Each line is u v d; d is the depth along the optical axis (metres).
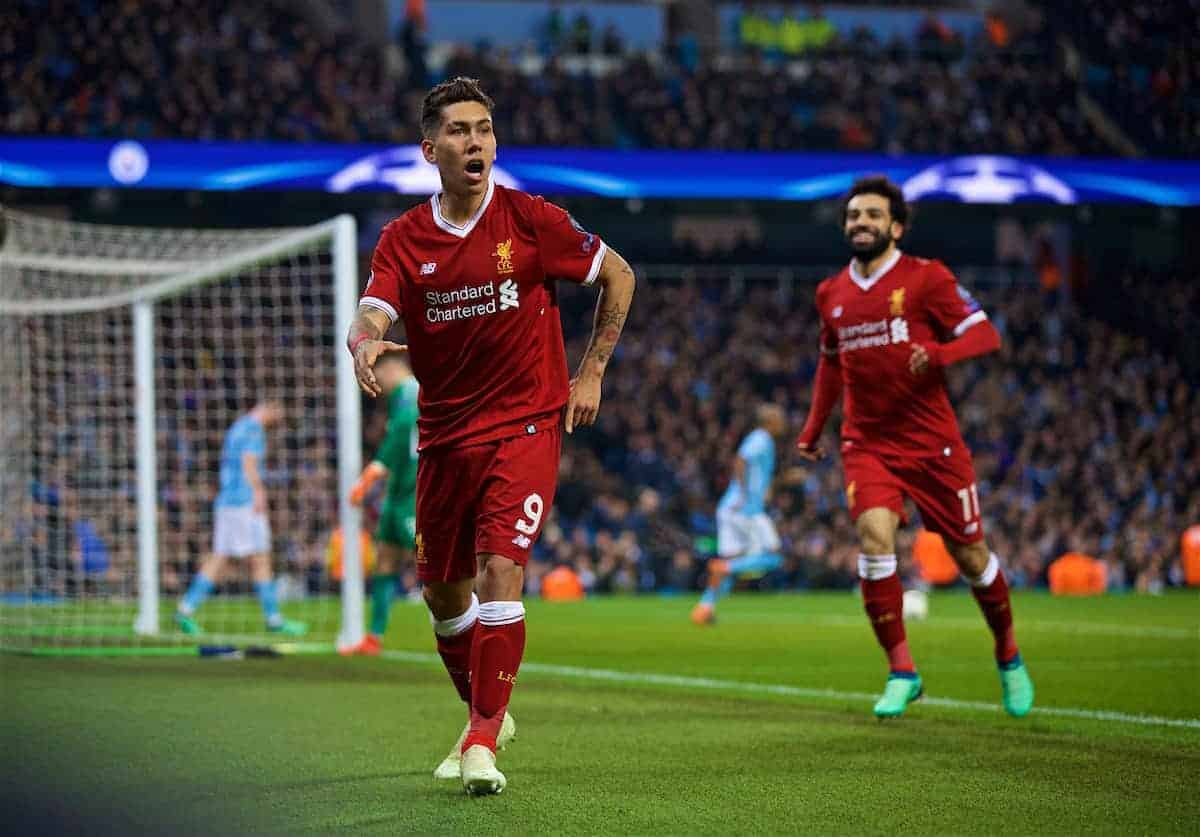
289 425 32.06
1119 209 37.09
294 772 7.34
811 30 45.44
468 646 7.63
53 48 33.66
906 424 9.67
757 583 31.31
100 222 35.75
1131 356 39.41
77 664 13.45
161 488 27.16
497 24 45.09
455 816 6.22
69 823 5.86
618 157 34.00
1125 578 32.16
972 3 46.97
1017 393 37.50
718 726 9.24
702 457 34.00
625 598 29.45
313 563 29.19
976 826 6.04
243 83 34.59
